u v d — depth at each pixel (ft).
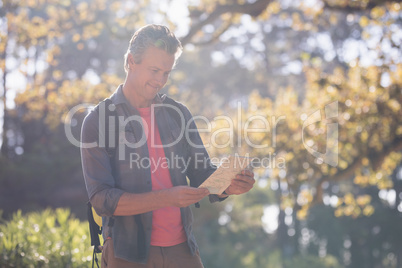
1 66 65.72
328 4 49.96
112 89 56.85
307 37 156.56
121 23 55.93
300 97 126.72
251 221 125.90
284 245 171.42
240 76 165.78
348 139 45.91
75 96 57.00
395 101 44.34
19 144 108.27
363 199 52.16
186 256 10.33
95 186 9.51
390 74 44.42
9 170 87.51
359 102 44.96
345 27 144.46
